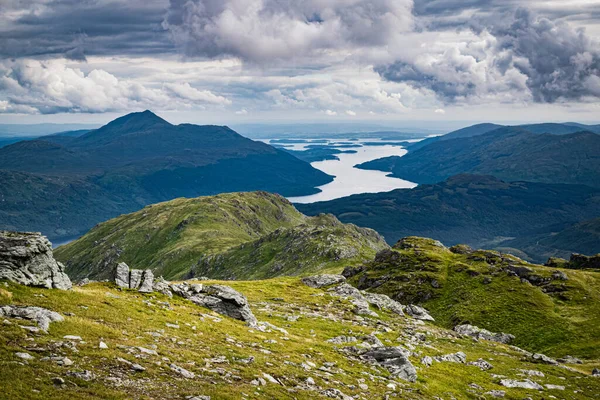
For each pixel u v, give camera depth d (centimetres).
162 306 5206
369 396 3844
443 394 4700
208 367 3428
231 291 6347
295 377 3753
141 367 2988
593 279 16425
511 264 17888
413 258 19512
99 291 5141
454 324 13888
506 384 5838
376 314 8925
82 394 2453
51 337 3123
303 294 9981
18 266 4256
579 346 11138
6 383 2347
